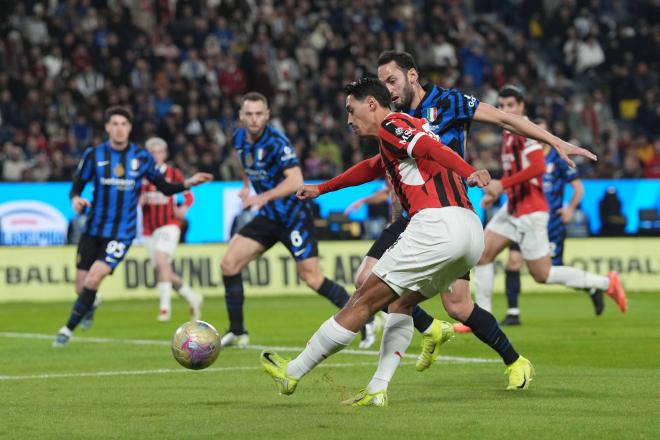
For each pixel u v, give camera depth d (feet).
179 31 276.00
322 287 117.19
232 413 69.77
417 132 68.18
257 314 167.94
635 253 220.84
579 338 124.47
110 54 262.47
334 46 285.64
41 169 224.94
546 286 220.23
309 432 61.98
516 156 130.11
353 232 219.00
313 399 76.54
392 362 73.56
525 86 294.46
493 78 290.35
